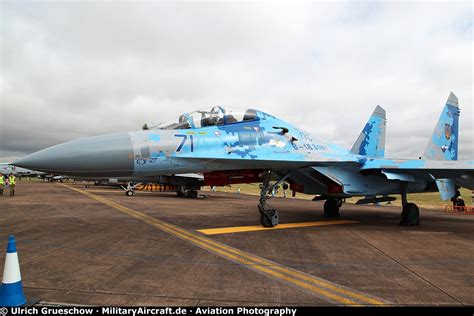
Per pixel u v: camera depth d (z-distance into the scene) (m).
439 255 6.21
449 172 10.21
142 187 29.86
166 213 13.30
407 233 8.97
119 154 7.04
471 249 6.84
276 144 9.21
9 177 26.53
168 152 7.58
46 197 23.59
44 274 4.61
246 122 9.14
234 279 4.51
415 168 9.66
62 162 6.62
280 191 48.56
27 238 7.39
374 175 11.10
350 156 10.98
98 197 24.27
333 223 10.89
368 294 4.00
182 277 4.55
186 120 8.34
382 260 5.75
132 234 8.02
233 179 9.91
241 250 6.37
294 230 9.11
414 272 5.00
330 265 5.35
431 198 38.41
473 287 4.31
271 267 5.16
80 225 9.48
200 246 6.68
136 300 3.67
